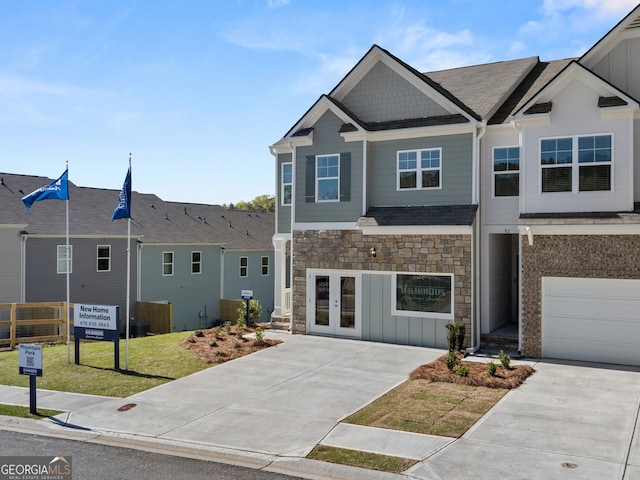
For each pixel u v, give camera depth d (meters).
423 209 16.81
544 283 14.93
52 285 25.41
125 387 12.44
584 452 8.46
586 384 12.33
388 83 18.05
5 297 23.84
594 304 14.45
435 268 16.17
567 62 19.55
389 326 17.05
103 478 7.80
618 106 13.94
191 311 31.70
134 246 28.70
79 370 13.99
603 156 14.28
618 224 13.68
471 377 12.52
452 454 8.43
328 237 18.11
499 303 17.48
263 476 7.87
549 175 14.89
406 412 10.45
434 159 16.94
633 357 14.05
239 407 10.91
